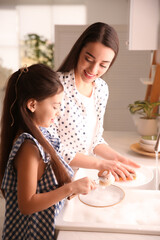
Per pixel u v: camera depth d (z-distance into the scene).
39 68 1.08
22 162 1.02
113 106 3.18
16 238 1.10
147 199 1.24
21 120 1.08
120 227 0.99
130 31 1.70
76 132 1.57
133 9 1.63
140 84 3.11
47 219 1.06
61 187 1.05
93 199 1.18
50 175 1.09
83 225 1.01
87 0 7.10
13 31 7.34
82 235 0.98
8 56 7.45
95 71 1.39
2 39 7.39
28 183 1.01
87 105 1.60
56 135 1.51
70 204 1.19
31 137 1.03
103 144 1.69
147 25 1.64
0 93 4.25
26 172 1.01
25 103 1.07
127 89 3.12
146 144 1.85
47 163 1.09
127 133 2.39
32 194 1.02
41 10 7.22
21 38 7.37
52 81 1.06
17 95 1.09
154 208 1.19
